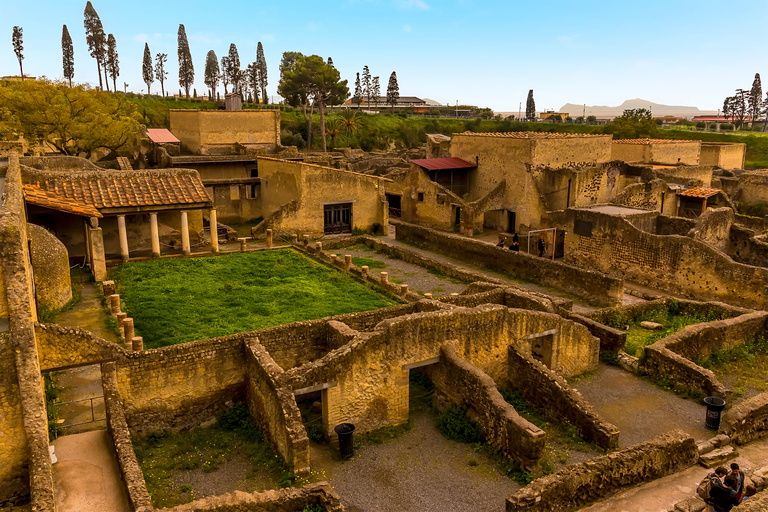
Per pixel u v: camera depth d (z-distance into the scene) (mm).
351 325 20656
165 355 16359
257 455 15594
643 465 13672
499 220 46531
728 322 22203
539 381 18141
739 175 57812
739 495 11242
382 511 13438
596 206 38469
